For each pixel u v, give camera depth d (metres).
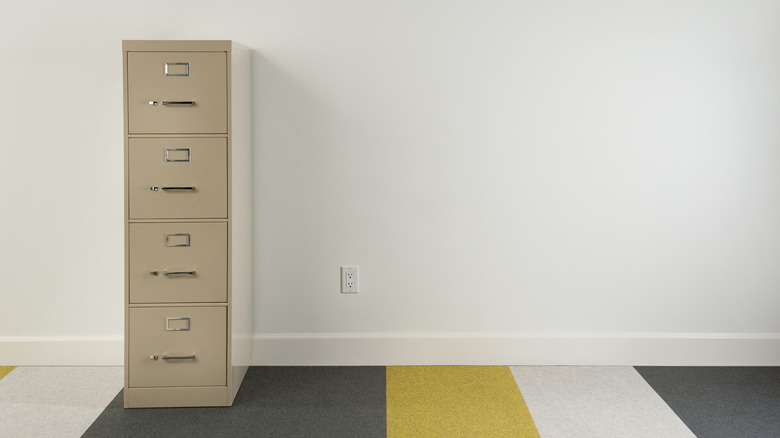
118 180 2.75
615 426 2.24
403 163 2.77
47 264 2.77
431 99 2.75
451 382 2.63
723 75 2.74
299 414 2.33
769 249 2.80
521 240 2.80
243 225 2.57
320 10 2.71
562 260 2.81
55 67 2.69
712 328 2.82
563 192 2.79
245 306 2.65
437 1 2.72
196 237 2.35
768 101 2.75
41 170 2.73
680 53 2.73
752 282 2.82
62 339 2.79
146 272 2.35
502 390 2.55
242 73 2.53
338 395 2.50
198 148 2.33
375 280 2.81
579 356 2.82
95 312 2.80
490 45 2.73
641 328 2.83
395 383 2.62
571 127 2.76
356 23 2.72
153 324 2.36
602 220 2.80
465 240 2.80
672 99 2.75
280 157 2.76
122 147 2.73
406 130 2.76
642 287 2.83
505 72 2.74
